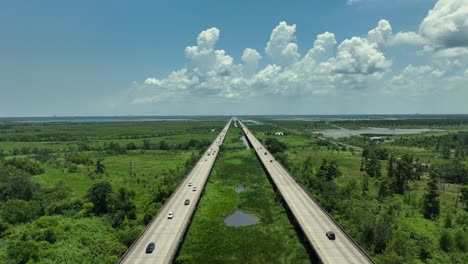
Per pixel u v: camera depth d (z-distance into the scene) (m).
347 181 120.06
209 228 76.94
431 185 88.12
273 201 96.19
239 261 62.22
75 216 80.31
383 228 67.06
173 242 62.47
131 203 84.81
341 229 67.56
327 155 178.62
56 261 57.75
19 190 92.38
